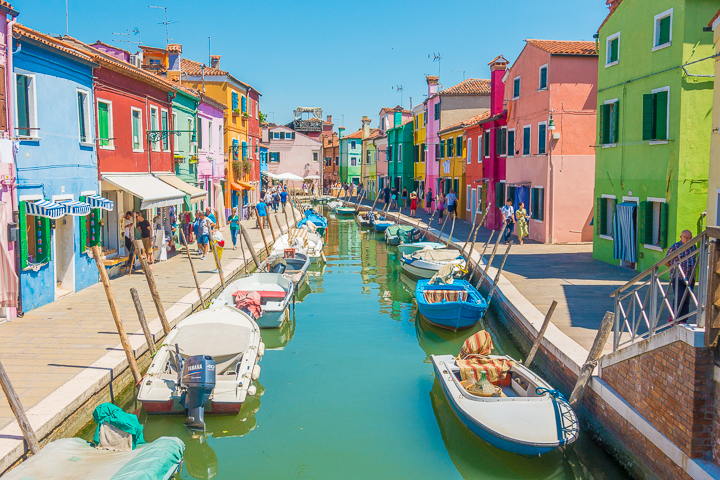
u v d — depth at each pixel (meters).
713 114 11.91
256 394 10.51
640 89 15.86
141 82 18.58
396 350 13.05
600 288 14.38
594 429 8.10
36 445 6.70
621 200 17.12
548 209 22.73
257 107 42.06
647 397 6.79
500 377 9.27
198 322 11.16
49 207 11.92
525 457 7.98
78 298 13.61
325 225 35.53
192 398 8.45
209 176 28.84
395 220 37.94
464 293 14.99
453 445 8.61
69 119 13.82
